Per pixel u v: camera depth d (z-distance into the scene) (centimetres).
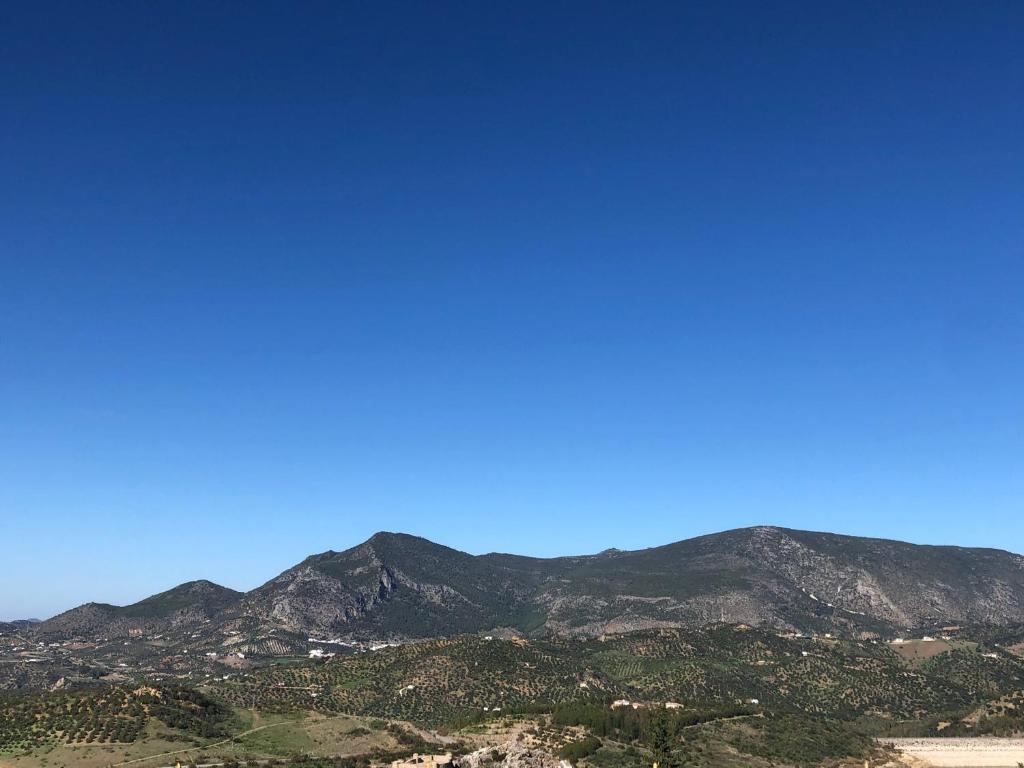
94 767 17812
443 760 16850
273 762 19100
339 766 18850
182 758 18838
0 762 17662
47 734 19388
